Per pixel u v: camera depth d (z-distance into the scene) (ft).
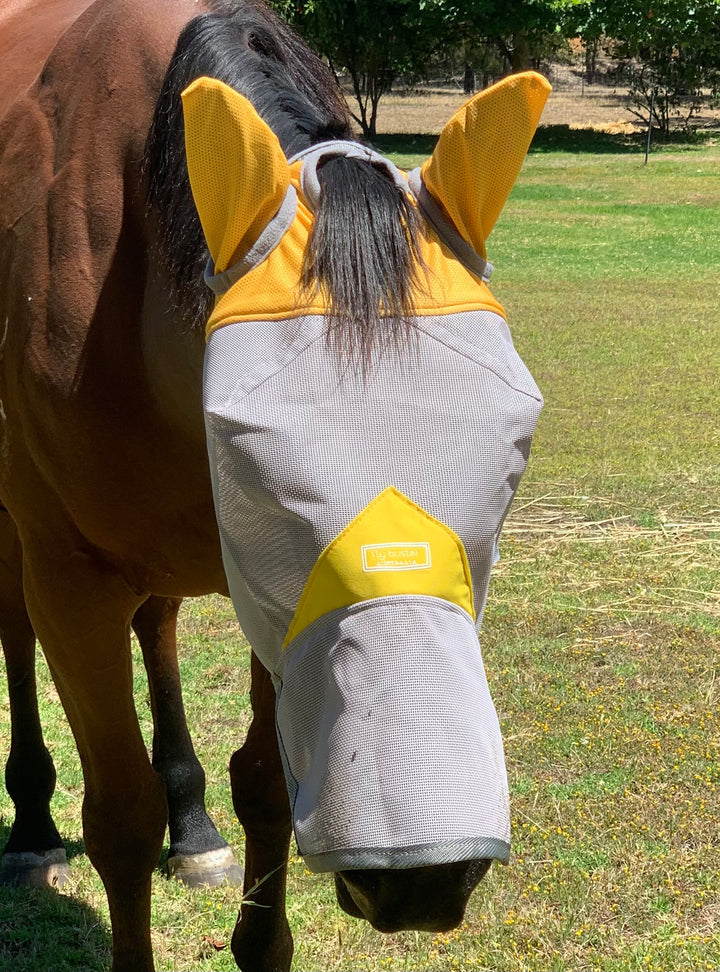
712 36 95.35
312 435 4.64
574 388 28.30
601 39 109.81
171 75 6.67
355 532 4.56
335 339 4.74
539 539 18.92
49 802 11.14
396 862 4.22
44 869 10.67
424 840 4.20
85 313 7.19
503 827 4.34
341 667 4.50
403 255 4.94
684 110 123.44
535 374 29.71
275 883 8.12
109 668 7.56
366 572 4.52
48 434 7.32
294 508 4.61
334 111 6.98
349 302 4.79
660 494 20.80
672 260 49.88
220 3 7.35
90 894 10.52
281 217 5.14
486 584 4.91
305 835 4.48
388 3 92.17
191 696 14.03
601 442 23.70
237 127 4.94
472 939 9.50
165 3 7.59
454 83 149.07
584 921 9.68
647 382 28.89
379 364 4.73
